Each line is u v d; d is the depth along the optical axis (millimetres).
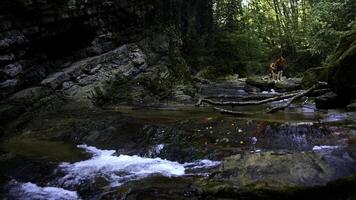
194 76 25891
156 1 21328
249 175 6410
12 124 11523
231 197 6051
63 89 14406
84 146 10008
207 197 6148
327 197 5980
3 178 7926
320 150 7574
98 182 7355
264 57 36531
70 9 15141
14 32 13258
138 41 19375
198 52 27625
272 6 41219
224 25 33625
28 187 7508
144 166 8195
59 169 8070
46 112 12984
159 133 9703
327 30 23578
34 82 14070
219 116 11438
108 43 17578
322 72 15102
